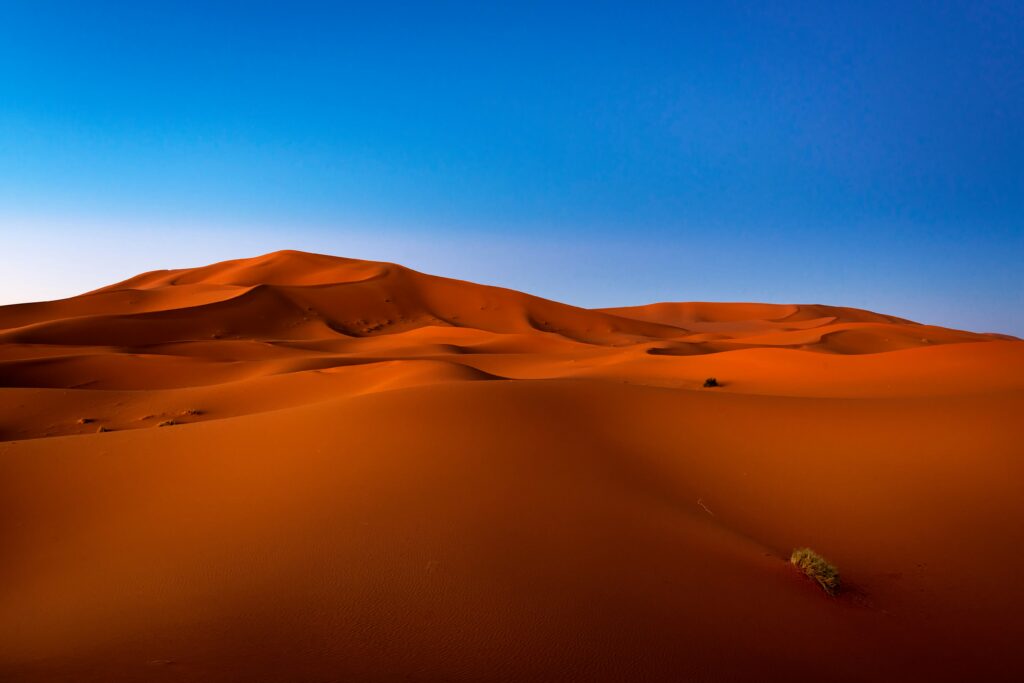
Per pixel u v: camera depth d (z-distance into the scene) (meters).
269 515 10.90
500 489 12.03
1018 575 10.57
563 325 158.00
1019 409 18.41
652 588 8.49
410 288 159.88
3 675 5.45
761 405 20.84
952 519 12.63
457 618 7.07
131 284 183.50
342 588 7.83
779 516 12.78
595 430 17.47
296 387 42.88
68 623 7.37
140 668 5.57
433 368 41.97
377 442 14.88
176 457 14.84
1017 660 8.19
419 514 10.59
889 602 9.59
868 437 17.44
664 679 6.20
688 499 13.16
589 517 10.96
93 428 33.66
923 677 7.52
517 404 18.72
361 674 5.67
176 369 58.75
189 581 8.41
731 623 7.90
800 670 7.03
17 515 12.07
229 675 5.45
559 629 6.97
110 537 10.71
